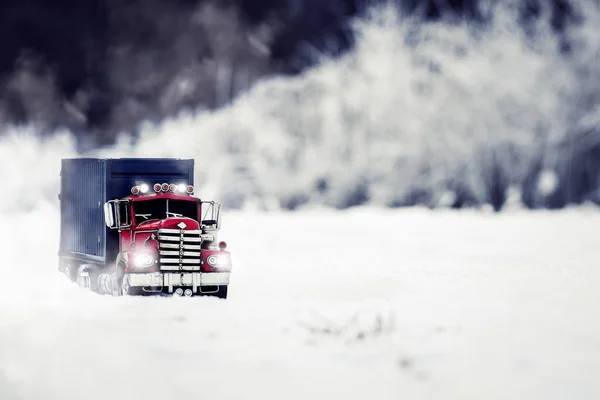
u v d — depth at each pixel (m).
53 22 130.88
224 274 23.75
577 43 93.44
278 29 132.88
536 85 91.62
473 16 97.81
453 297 22.11
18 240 49.44
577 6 93.50
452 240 50.44
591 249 42.16
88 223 27.81
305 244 47.84
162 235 23.48
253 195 92.81
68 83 128.12
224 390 12.54
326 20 132.00
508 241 49.19
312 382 13.00
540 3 94.00
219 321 18.33
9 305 21.16
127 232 24.58
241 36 130.75
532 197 92.75
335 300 22.69
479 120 91.12
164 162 26.58
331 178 93.06
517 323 17.52
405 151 91.12
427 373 13.48
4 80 125.62
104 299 22.31
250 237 53.03
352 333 16.70
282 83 95.62
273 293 25.12
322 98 93.75
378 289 25.16
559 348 15.00
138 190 24.84
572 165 93.25
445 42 93.62
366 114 92.12
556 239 50.25
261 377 13.31
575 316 18.19
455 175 91.56
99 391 12.54
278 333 16.84
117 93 125.75
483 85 90.94
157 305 20.95
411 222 70.12
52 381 13.16
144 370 13.74
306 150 93.38
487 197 91.94
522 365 13.84
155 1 132.62
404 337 16.23
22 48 129.25
